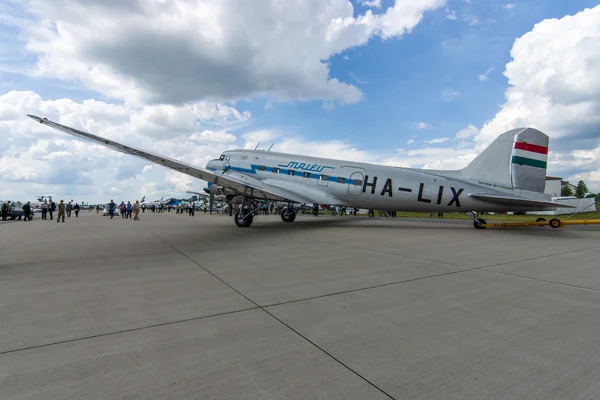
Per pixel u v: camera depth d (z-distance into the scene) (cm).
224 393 182
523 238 956
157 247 764
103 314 314
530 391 185
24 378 197
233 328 280
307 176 1406
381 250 720
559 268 525
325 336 263
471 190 1224
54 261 589
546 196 1188
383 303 349
